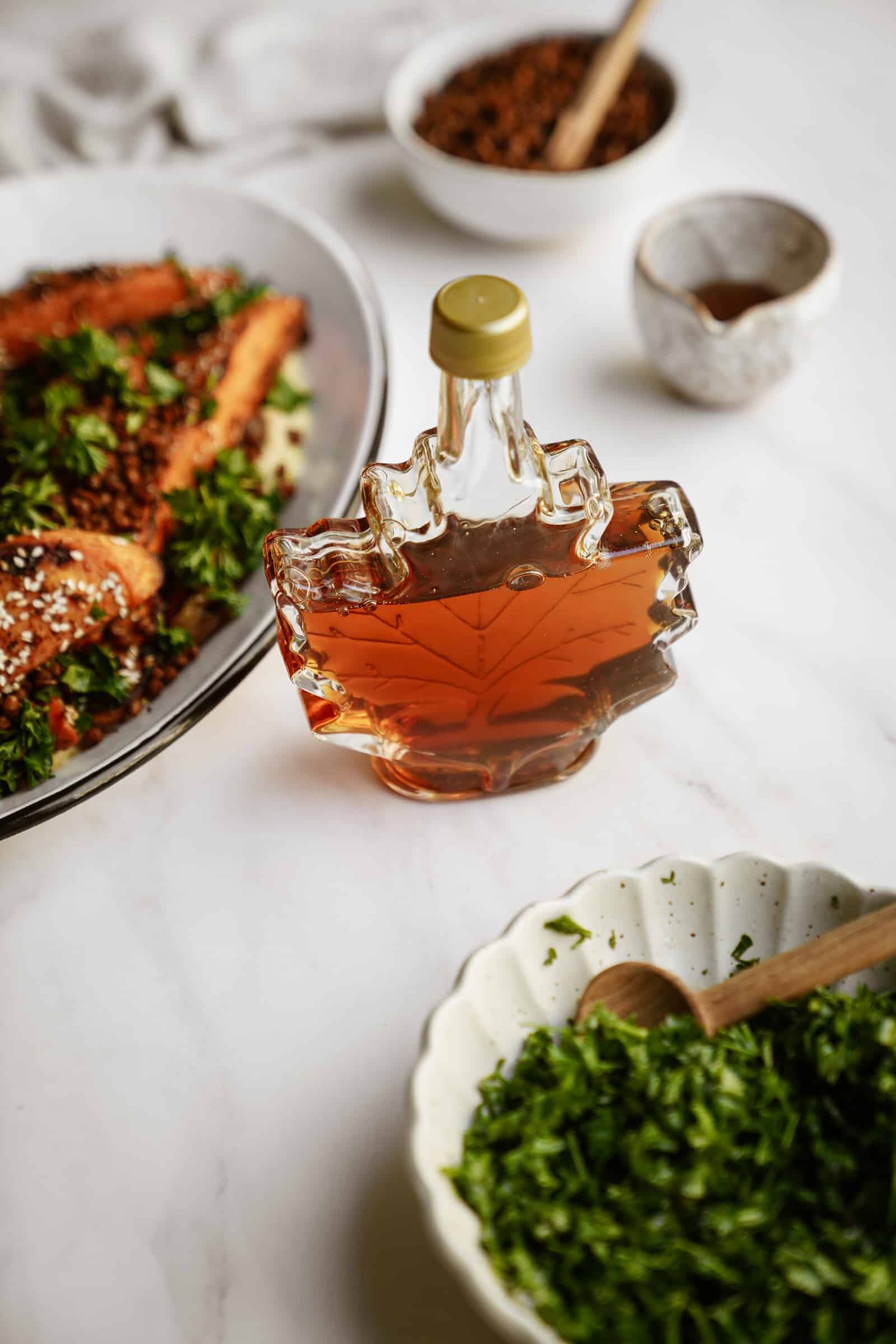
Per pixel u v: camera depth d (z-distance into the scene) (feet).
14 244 2.51
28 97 2.82
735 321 2.13
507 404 1.61
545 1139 1.51
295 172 2.68
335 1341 1.58
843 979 1.64
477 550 1.70
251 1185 1.66
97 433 2.11
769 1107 1.53
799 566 2.09
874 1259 1.45
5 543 1.95
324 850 1.86
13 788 1.84
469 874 1.84
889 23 2.94
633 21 2.33
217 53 2.81
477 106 2.54
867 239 2.50
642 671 1.84
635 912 1.67
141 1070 1.73
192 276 2.39
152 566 1.99
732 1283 1.45
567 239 2.46
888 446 2.22
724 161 2.65
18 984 1.78
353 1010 1.75
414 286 2.46
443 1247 1.42
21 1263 1.62
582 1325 1.44
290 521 2.15
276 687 2.00
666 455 2.21
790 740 1.93
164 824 1.89
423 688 1.80
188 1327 1.59
